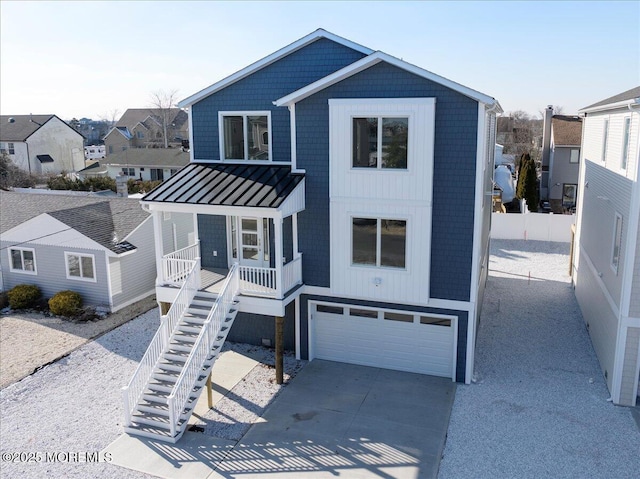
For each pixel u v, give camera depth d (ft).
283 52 53.72
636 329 43.21
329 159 49.65
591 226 63.05
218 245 58.85
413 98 45.75
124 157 195.21
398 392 48.08
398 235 48.78
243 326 58.90
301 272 53.21
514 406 45.03
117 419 44.47
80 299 70.03
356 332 53.52
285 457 38.96
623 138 47.06
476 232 46.93
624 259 43.34
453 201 47.03
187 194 50.96
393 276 49.62
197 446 40.60
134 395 43.47
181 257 57.06
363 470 37.24
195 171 56.59
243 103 56.39
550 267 89.81
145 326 65.26
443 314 49.24
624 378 44.32
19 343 60.54
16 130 213.25
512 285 79.92
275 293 48.98
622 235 45.27
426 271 48.44
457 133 45.73
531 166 127.85
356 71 47.11
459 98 45.11
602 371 50.88
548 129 151.43
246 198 48.67
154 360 45.96
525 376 50.49
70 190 140.67
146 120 271.69
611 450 38.63
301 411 45.16
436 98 45.55
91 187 142.41
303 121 50.08
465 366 49.34
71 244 69.97
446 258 48.21
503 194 136.36
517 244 106.01
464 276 47.93
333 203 50.19
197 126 58.49
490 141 68.90
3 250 74.90
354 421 43.50
